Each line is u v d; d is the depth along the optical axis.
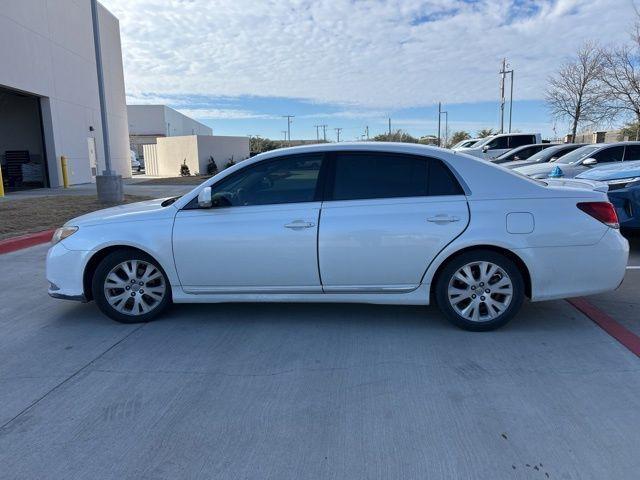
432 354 4.07
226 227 4.58
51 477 2.65
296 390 3.52
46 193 18.03
